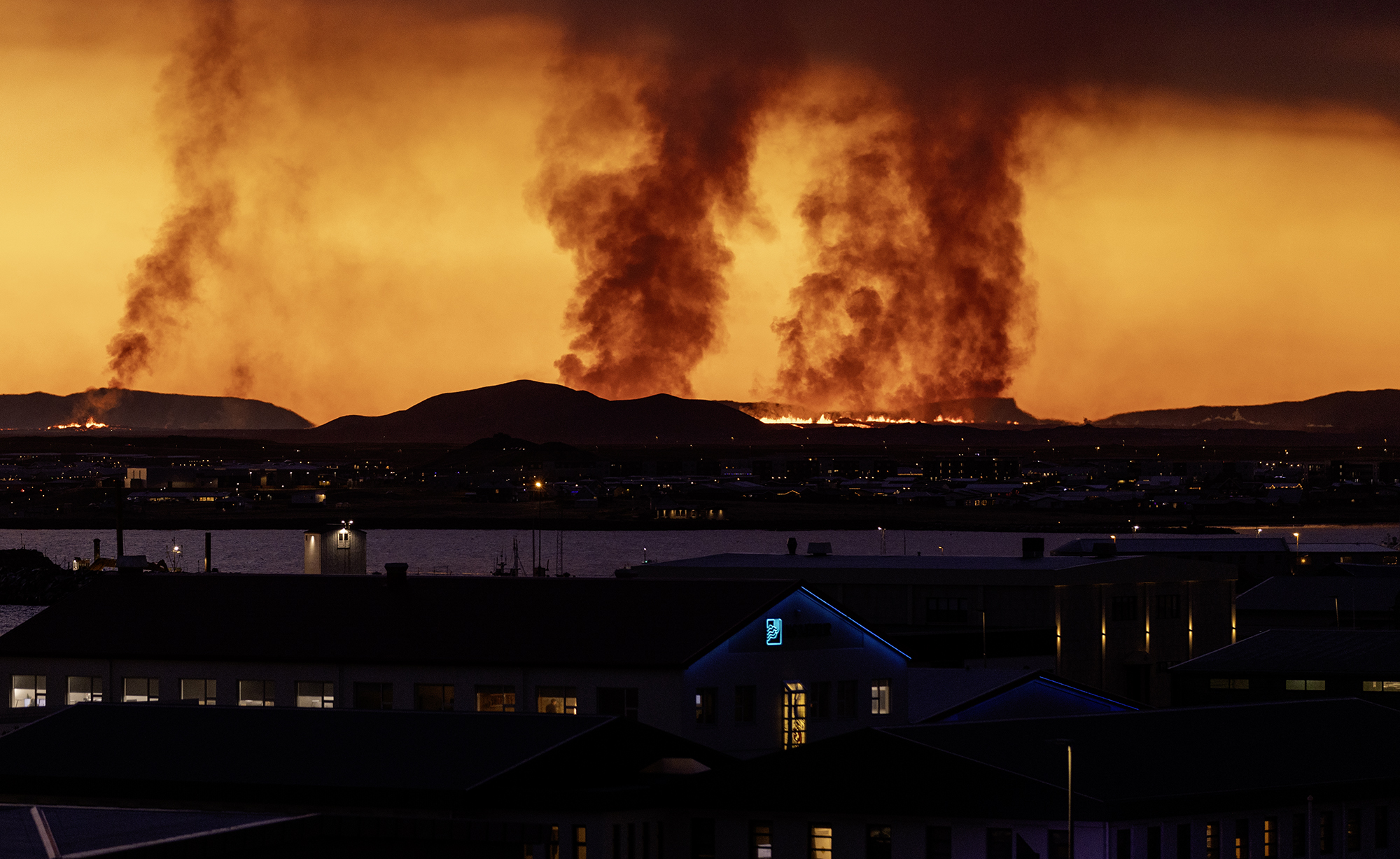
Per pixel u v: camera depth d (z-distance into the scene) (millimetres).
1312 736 147750
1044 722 142000
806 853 130625
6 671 179500
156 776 133500
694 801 133750
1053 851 123688
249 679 171750
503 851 104500
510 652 164125
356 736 137625
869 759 130625
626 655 160875
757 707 165000
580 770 131625
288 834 95438
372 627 172375
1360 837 139625
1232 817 131250
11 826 92312
